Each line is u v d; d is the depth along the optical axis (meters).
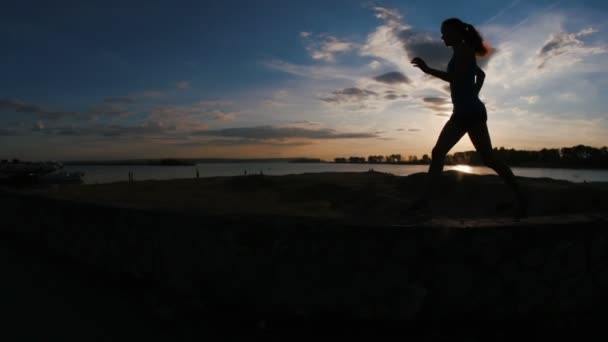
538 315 3.16
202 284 3.73
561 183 7.13
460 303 3.14
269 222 3.40
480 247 3.09
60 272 4.75
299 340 3.10
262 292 3.43
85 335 3.10
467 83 3.44
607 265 3.18
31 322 3.32
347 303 3.22
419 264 3.12
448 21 3.54
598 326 3.14
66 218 5.39
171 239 3.93
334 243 3.23
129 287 4.21
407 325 3.15
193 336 3.12
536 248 3.12
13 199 7.11
